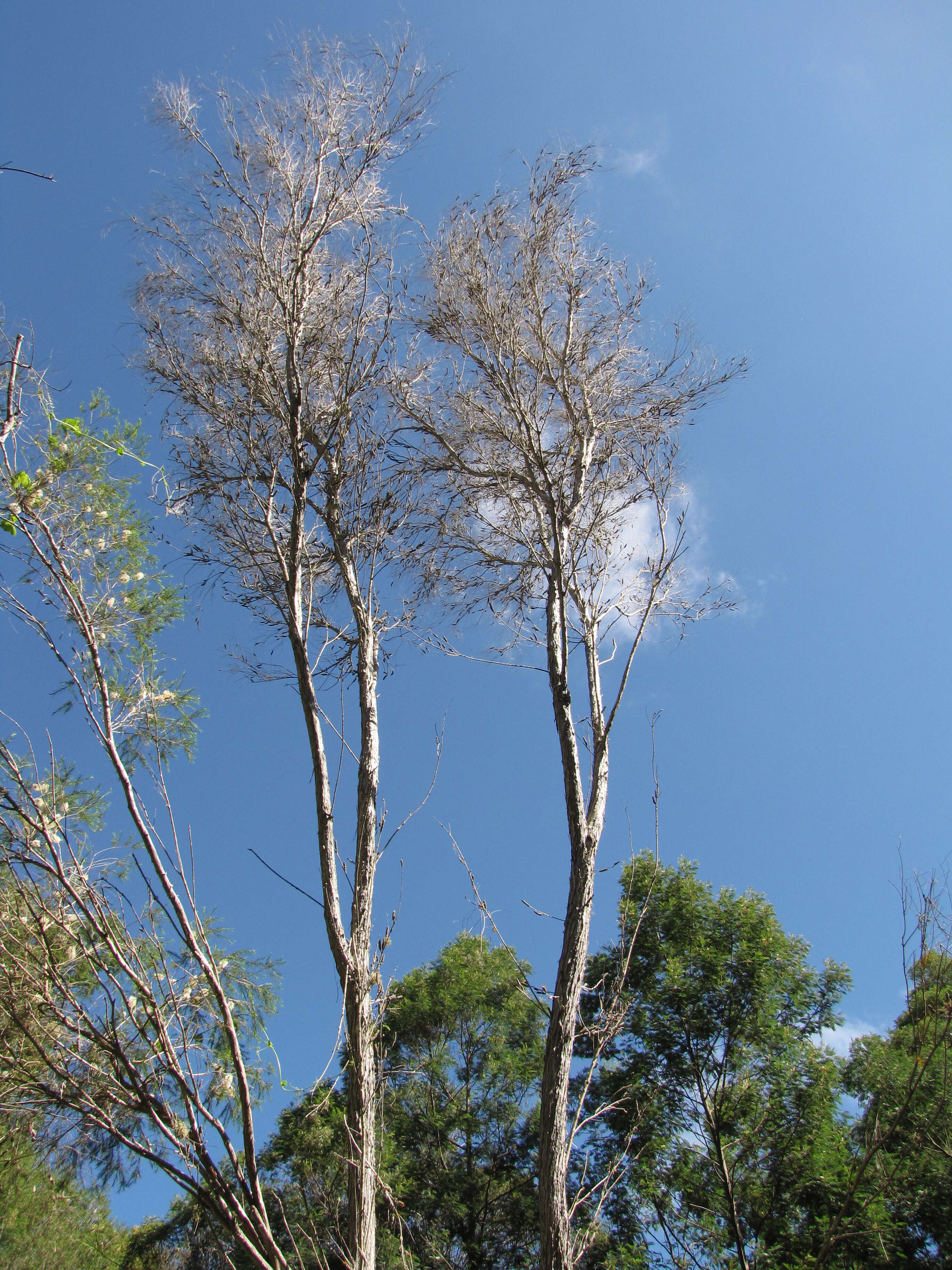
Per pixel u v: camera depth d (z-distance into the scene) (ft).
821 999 32.71
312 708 16.89
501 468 23.41
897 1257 24.07
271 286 20.75
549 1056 15.44
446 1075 36.14
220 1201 9.48
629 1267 25.76
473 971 38.34
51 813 11.33
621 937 30.81
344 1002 12.62
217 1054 14.51
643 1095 30.01
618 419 23.47
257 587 22.18
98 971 10.64
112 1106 10.71
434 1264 26.45
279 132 21.43
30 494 11.98
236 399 21.25
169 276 21.90
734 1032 31.37
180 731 16.10
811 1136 28.68
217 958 17.44
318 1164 20.43
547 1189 14.15
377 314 22.36
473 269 23.18
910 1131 22.18
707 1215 27.50
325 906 15.62
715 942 33.58
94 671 12.29
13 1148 15.20
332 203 21.04
